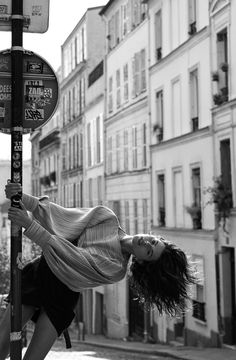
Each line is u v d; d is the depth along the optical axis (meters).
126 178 38.69
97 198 46.41
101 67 45.25
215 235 26.14
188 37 28.95
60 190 60.72
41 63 5.25
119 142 40.41
